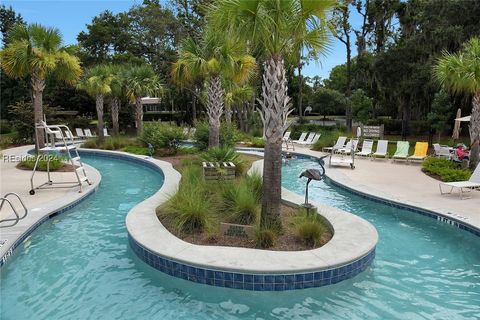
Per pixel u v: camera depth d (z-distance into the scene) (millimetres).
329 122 40062
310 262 5273
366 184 11242
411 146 21672
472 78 11453
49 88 33125
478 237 7016
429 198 9422
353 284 5344
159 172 14234
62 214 8680
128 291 5172
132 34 34812
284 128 6148
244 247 5980
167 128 18375
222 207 7508
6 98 35000
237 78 13609
